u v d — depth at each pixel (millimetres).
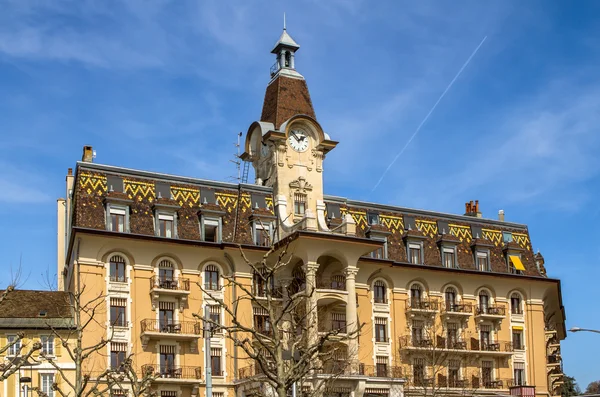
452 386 82625
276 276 77562
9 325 67812
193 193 78062
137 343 71750
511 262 89688
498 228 91875
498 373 86250
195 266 75438
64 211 90688
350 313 75125
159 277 74125
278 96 84312
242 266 76562
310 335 65188
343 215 83688
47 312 70500
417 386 81062
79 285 70375
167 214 75562
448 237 87500
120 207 73688
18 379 66375
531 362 88188
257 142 84500
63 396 43375
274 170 80812
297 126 82312
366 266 81250
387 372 80625
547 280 90438
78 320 44375
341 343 75062
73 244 73250
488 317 86250
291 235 73375
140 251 73562
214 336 74438
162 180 77438
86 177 74125
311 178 81812
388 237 84625
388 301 82750
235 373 74312
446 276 85812
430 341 82250
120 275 72688
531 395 83625
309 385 68812
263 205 80000
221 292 75875
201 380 72438
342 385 72312
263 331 73688
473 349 84688
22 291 72062
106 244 72125
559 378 97000
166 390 71688
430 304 83750
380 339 81438
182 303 73812
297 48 87438
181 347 73188
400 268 83438
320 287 78750
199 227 76750
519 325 88750
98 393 43625
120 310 71938
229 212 78562
